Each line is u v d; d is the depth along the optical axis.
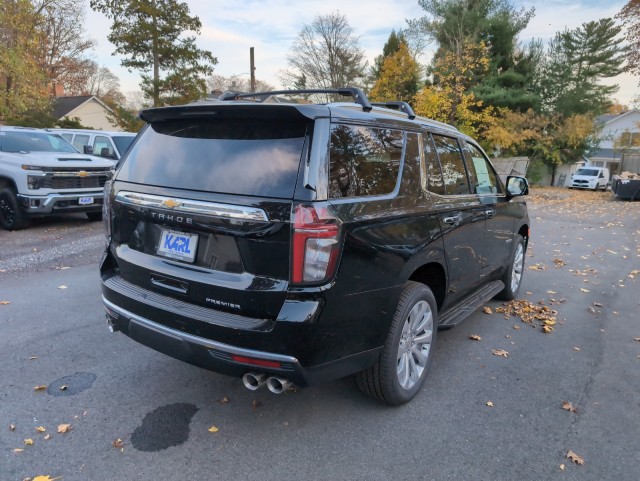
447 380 3.66
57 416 3.00
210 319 2.51
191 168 2.77
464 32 26.69
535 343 4.43
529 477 2.57
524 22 28.41
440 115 23.08
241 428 2.95
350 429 2.97
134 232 3.00
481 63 24.09
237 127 2.72
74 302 5.08
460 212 3.77
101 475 2.49
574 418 3.16
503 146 28.53
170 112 2.91
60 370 3.60
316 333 2.41
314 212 2.35
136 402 3.20
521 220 5.46
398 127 3.22
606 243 9.91
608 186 33.00
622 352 4.25
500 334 4.64
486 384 3.61
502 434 2.96
